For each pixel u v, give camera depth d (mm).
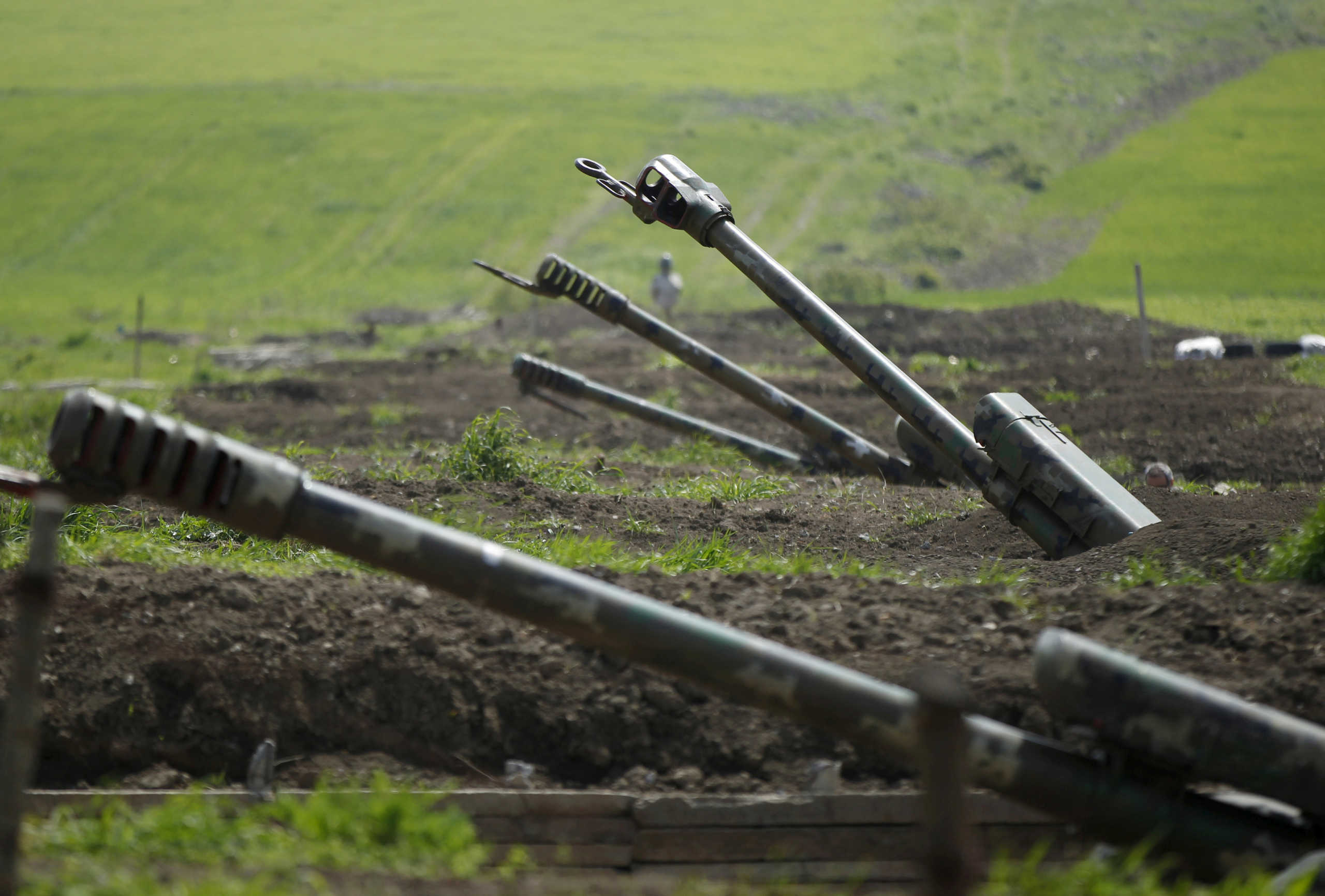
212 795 16047
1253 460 43125
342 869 12734
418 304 132750
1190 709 13477
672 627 13852
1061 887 12117
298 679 18266
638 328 33188
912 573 24719
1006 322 92500
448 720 18031
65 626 18547
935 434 26469
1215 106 192375
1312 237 134000
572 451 48406
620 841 16188
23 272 148125
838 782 16672
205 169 177125
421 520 14156
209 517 13773
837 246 147000
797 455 47625
